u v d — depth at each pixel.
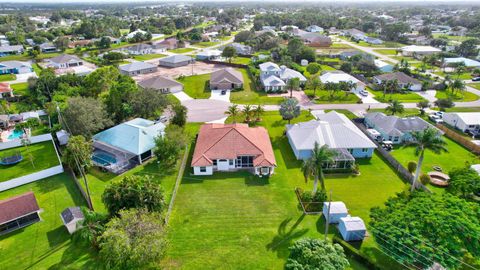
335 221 41.56
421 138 44.78
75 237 37.62
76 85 94.81
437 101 86.00
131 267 30.36
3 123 73.31
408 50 159.75
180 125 69.12
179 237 38.91
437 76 120.25
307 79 106.12
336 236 39.31
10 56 154.38
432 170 55.31
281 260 35.47
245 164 55.31
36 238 39.28
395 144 65.81
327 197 46.88
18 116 76.12
